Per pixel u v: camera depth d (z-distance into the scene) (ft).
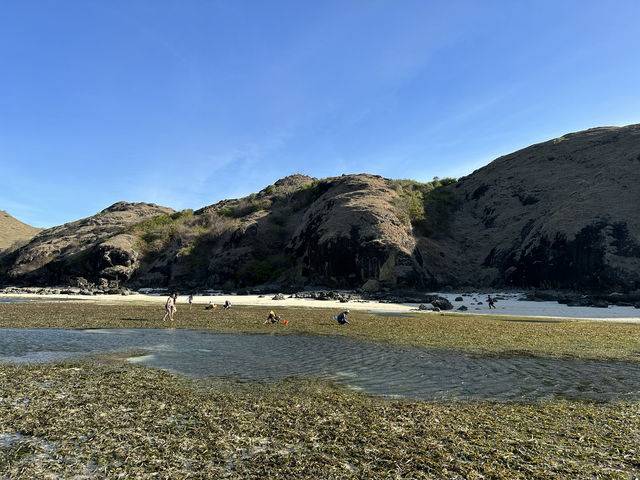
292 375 43.42
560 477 20.31
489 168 397.80
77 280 332.39
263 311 135.33
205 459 22.24
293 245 333.62
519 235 299.99
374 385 39.55
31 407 31.27
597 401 34.60
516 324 101.19
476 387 39.04
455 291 263.08
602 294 219.41
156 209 601.62
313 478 19.97
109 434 25.88
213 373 43.98
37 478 19.86
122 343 65.16
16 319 99.66
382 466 21.39
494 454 23.11
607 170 290.97
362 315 125.18
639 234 227.61
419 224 329.52
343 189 364.38
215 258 329.11
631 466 21.70
